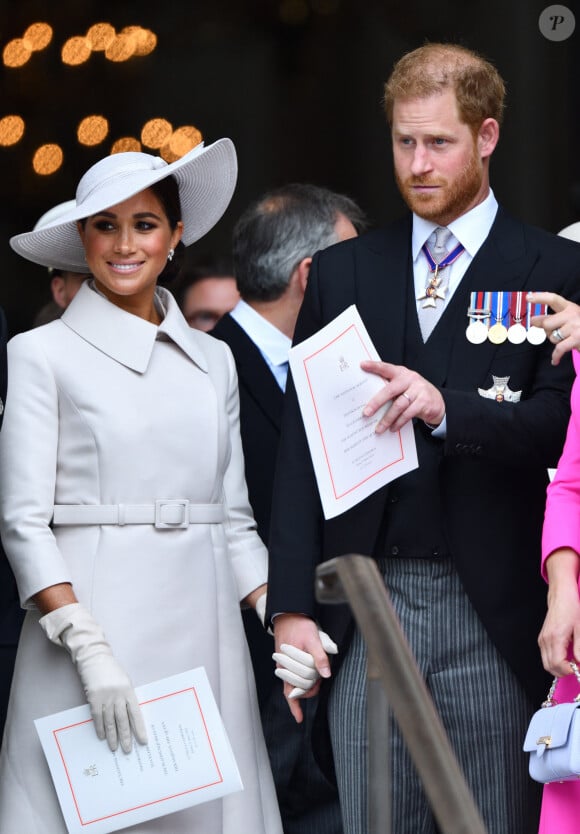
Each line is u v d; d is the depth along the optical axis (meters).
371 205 43.81
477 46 35.84
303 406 15.43
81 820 14.88
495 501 15.55
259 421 19.05
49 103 44.09
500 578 15.44
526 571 15.58
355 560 11.13
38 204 45.62
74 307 16.30
